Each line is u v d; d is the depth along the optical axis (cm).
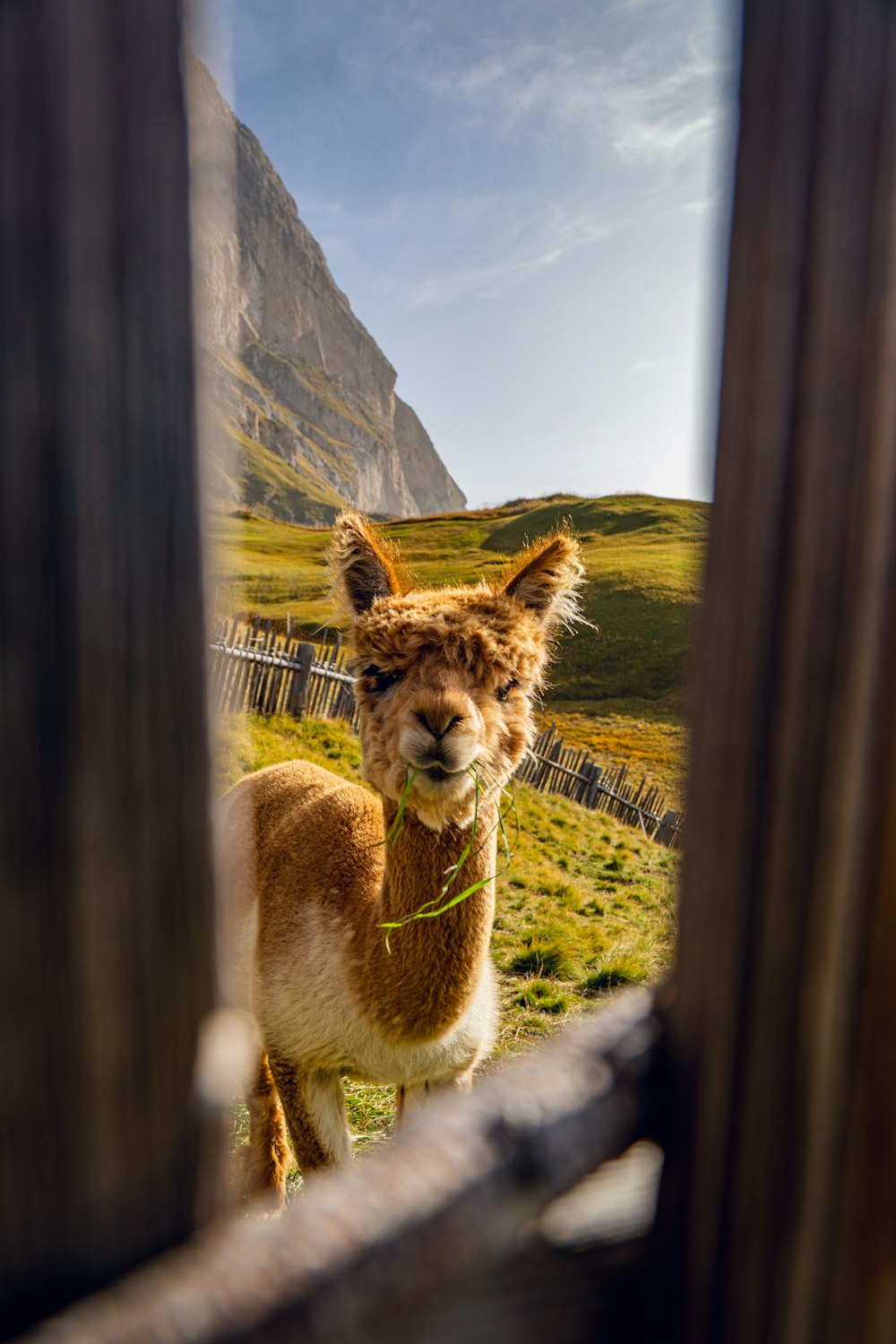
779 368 75
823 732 74
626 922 881
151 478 66
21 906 64
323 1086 323
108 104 62
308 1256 62
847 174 71
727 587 79
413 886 293
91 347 62
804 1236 76
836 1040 75
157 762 69
